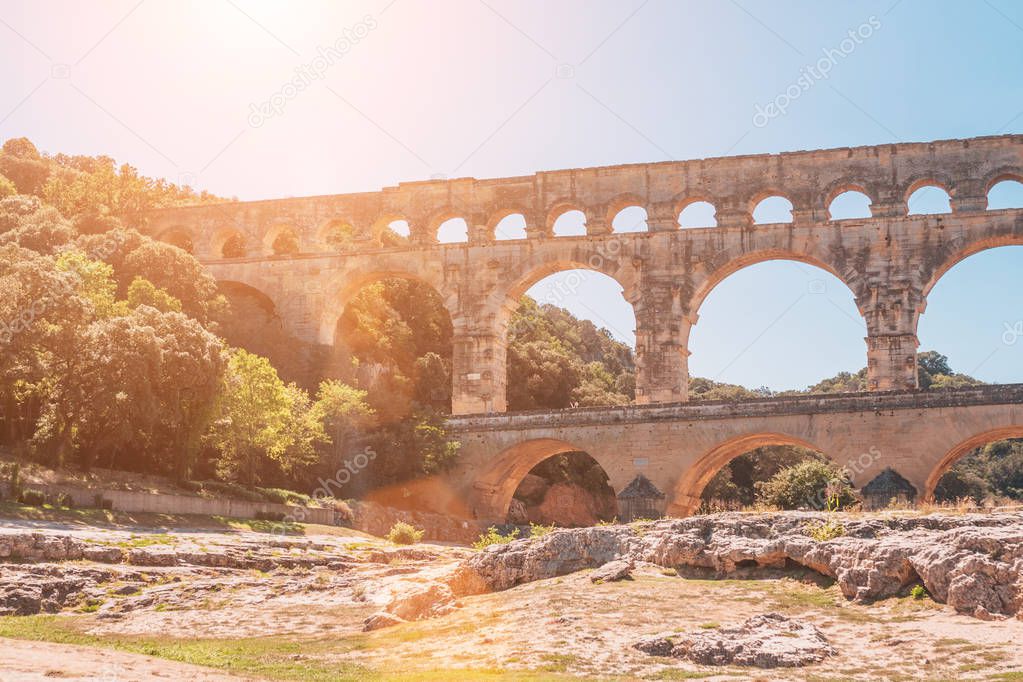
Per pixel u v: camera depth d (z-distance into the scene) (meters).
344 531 66.88
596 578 33.28
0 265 65.25
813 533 33.44
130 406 60.16
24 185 113.44
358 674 24.75
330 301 94.25
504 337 91.44
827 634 26.33
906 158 84.44
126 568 41.28
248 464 72.62
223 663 26.42
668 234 87.94
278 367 89.50
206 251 99.12
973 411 70.44
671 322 86.25
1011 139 82.56
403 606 32.97
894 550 29.20
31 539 40.66
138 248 85.94
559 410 80.81
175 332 65.69
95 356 60.09
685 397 86.81
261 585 40.31
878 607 28.33
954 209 82.75
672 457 77.25
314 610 35.56
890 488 70.00
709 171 88.38
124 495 57.12
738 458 121.94
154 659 26.61
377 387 92.00
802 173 86.31
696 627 26.97
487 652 26.05
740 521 35.19
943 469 73.75
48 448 60.75
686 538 34.62
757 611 28.69
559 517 106.56
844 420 73.31
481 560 37.12
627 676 23.22
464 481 82.31
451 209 93.69
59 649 27.36
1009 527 29.55
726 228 86.69
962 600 26.77
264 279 96.12
